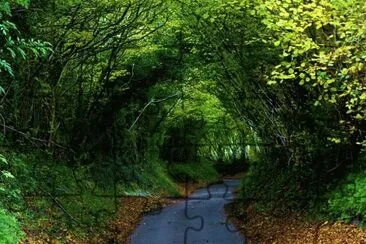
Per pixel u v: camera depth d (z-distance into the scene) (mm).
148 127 26719
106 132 19906
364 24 8188
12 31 11125
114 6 13016
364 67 9125
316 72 9758
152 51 17484
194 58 18125
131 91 20484
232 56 14602
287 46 9219
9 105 12773
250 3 11125
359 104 9914
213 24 13953
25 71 12742
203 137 35219
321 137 12594
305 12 8594
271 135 17219
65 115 16281
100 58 16469
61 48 13344
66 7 11680
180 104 26484
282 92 13898
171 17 14797
